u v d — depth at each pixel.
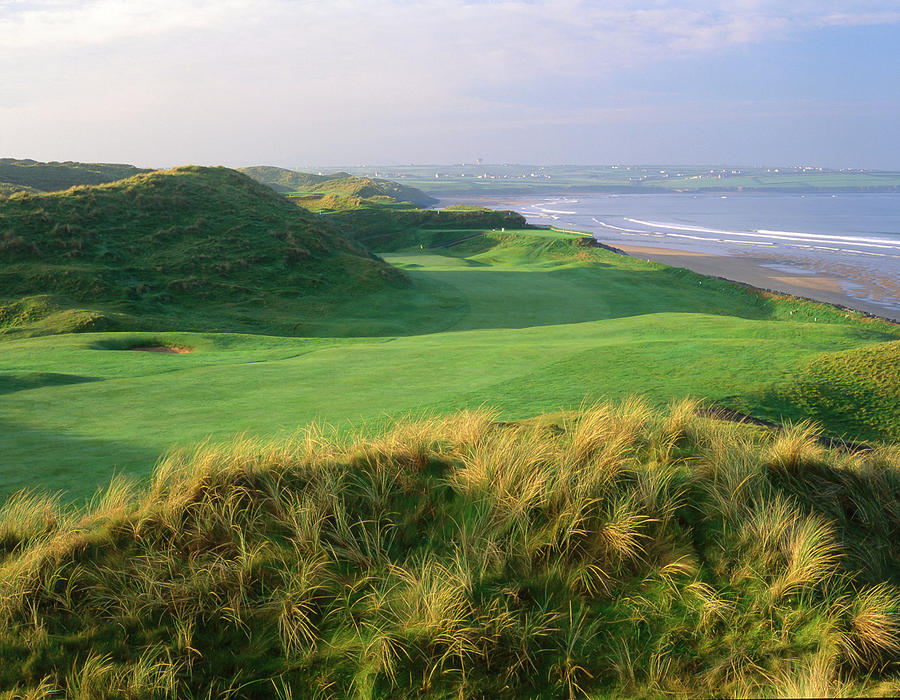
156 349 26.91
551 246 96.44
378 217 129.75
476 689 3.89
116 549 5.04
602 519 4.96
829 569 4.63
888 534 5.43
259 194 67.19
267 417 11.88
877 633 4.09
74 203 55.34
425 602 4.33
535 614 4.31
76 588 4.63
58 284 44.38
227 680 4.02
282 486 5.58
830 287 69.12
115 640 4.25
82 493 7.57
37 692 3.85
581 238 99.19
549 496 5.18
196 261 51.47
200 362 19.83
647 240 125.56
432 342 24.44
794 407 13.54
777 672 3.91
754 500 5.20
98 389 14.91
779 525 4.89
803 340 22.33
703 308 51.94
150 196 59.72
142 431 10.89
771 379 15.13
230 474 5.63
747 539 4.83
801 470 5.96
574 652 4.08
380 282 53.72
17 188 131.38
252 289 49.38
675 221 183.50
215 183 66.75
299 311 46.81
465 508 5.26
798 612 4.29
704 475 5.60
